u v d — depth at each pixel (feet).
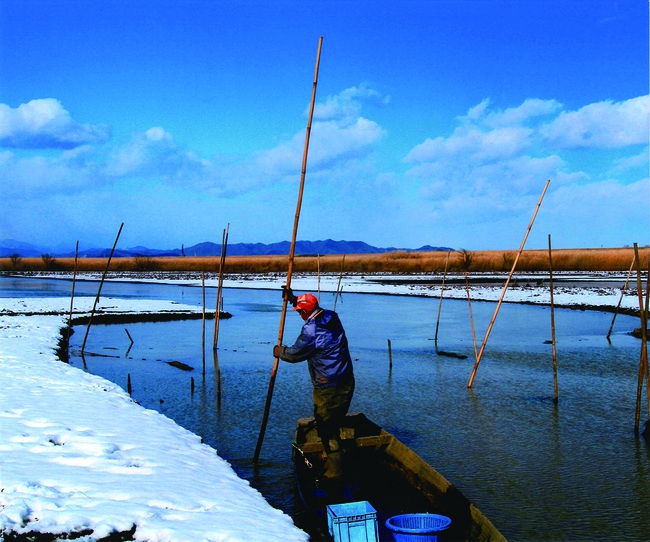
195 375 59.67
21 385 43.93
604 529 25.84
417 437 38.93
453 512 23.67
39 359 57.26
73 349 75.66
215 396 50.37
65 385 44.93
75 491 22.84
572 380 56.75
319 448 28.22
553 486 30.60
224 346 79.10
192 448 31.22
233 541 19.27
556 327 95.50
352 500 26.86
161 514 21.22
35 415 34.35
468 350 74.64
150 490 23.47
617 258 292.81
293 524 21.79
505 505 28.37
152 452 28.96
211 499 23.34
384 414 44.73
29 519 20.06
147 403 48.11
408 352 73.77
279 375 59.52
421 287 188.75
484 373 60.29
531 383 55.47
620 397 49.90
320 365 28.04
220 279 71.31
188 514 21.47
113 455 27.76
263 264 359.46
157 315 108.68
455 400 49.01
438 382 56.08
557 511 27.66
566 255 299.99
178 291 189.37
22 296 156.66
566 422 42.37
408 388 53.47
